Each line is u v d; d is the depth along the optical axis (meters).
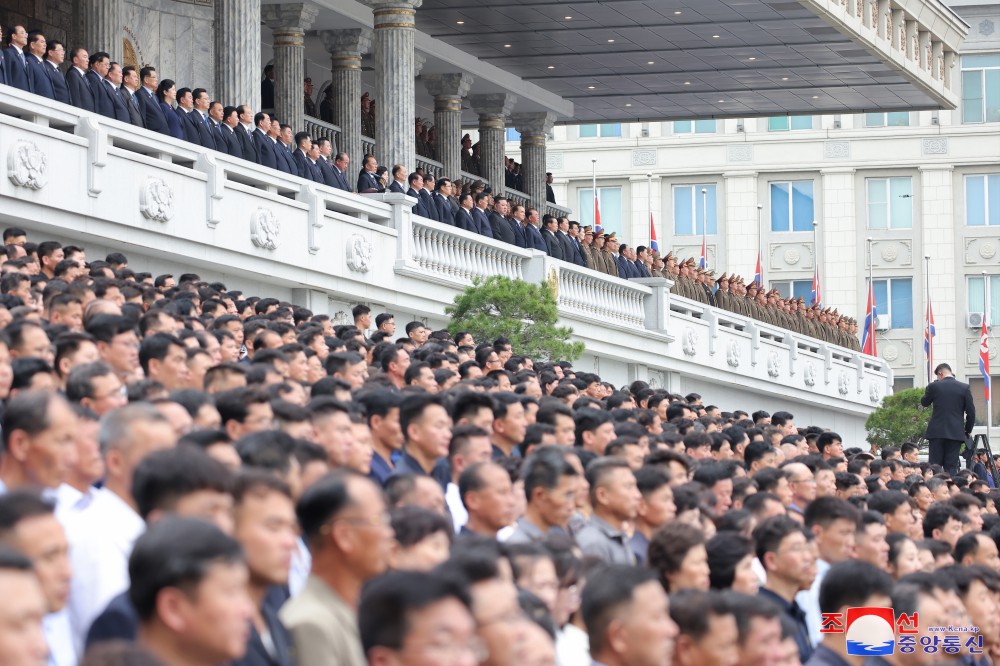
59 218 37.41
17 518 11.07
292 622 12.52
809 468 27.34
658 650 13.13
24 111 36.72
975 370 127.56
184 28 63.72
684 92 94.75
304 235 46.38
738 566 16.94
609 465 18.83
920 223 129.38
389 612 10.09
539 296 48.22
